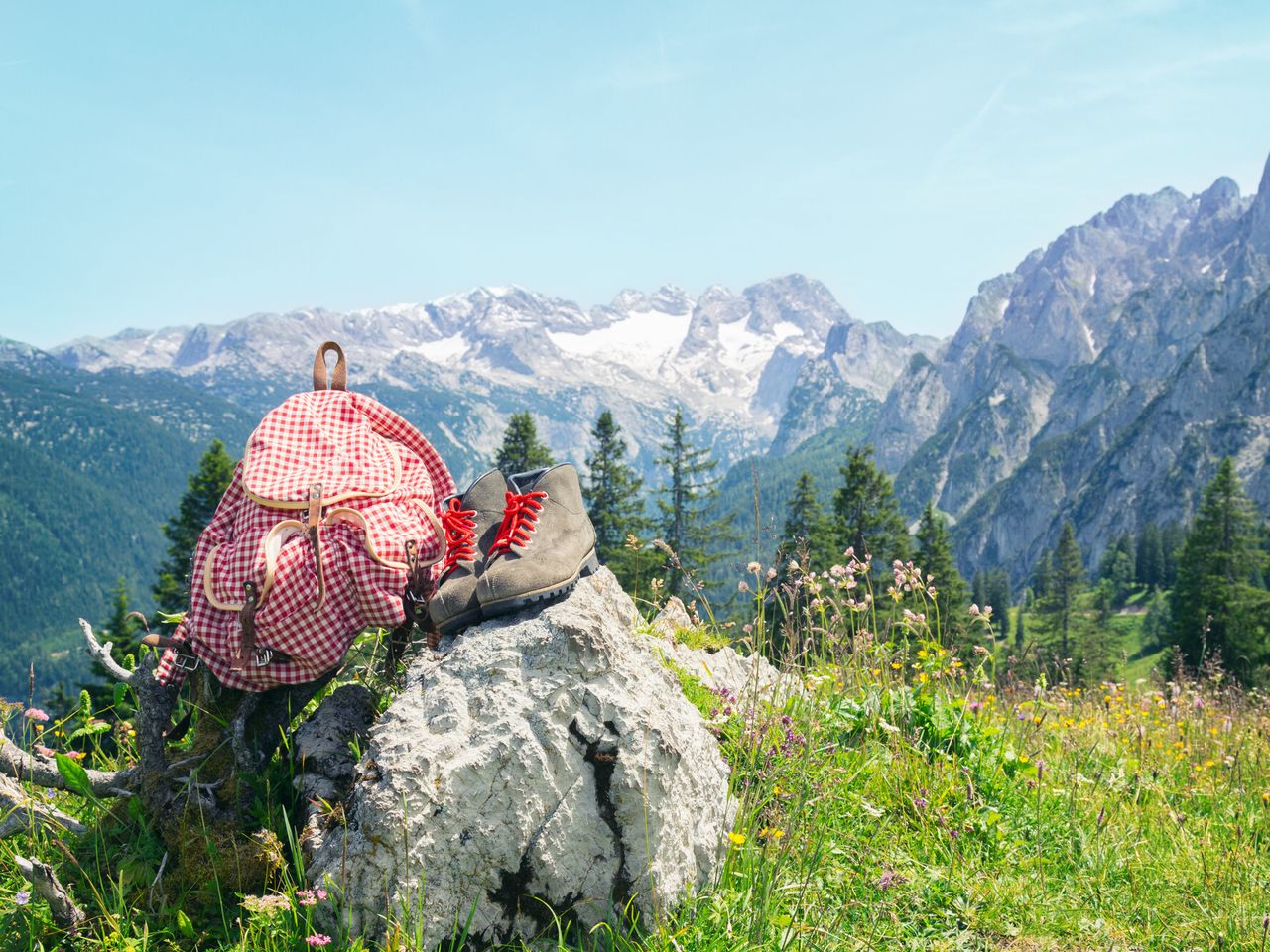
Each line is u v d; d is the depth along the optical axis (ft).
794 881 5.66
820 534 51.67
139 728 5.39
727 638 8.20
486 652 5.28
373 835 4.76
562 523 5.94
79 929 4.86
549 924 4.99
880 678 7.98
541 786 4.99
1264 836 7.52
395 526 5.71
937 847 6.43
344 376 6.42
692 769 5.53
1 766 5.27
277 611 5.29
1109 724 10.23
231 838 5.09
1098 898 6.28
